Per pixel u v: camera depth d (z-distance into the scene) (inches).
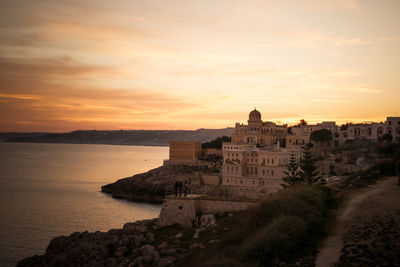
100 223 5196.9
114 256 2910.9
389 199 2694.4
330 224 2297.0
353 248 1895.9
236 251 2153.1
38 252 3900.1
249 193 6230.3
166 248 2812.5
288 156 6254.9
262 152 6235.2
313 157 6609.3
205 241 2721.5
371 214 2368.4
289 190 2876.5
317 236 2130.9
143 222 3572.8
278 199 2620.6
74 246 3166.8
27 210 6033.5
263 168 6200.8
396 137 7450.8
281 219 2226.9
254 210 2691.9
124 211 6181.1
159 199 7613.2
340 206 2674.7
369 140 7632.9
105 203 7003.0
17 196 7475.4
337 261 1793.8
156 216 5753.0
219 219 3149.6
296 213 2410.2
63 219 5413.4
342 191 3193.9
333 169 6082.7
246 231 2498.8
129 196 7819.9
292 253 1969.7
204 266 2069.4
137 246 2982.3
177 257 2637.8
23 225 5002.5
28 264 3019.2
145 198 7696.9
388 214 2317.9
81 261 2883.9
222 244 2491.4
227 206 3265.3
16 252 3892.7
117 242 3075.8
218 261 2026.3
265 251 1985.7
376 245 1889.8
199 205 3336.6
